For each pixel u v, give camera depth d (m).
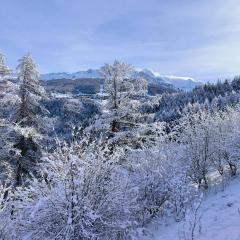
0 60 22.92
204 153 16.58
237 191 12.29
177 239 8.62
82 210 8.31
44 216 8.50
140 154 13.59
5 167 21.55
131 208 10.00
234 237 7.54
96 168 8.83
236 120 17.39
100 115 21.47
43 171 8.96
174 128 17.39
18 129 21.36
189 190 12.54
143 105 22.61
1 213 8.79
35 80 24.00
